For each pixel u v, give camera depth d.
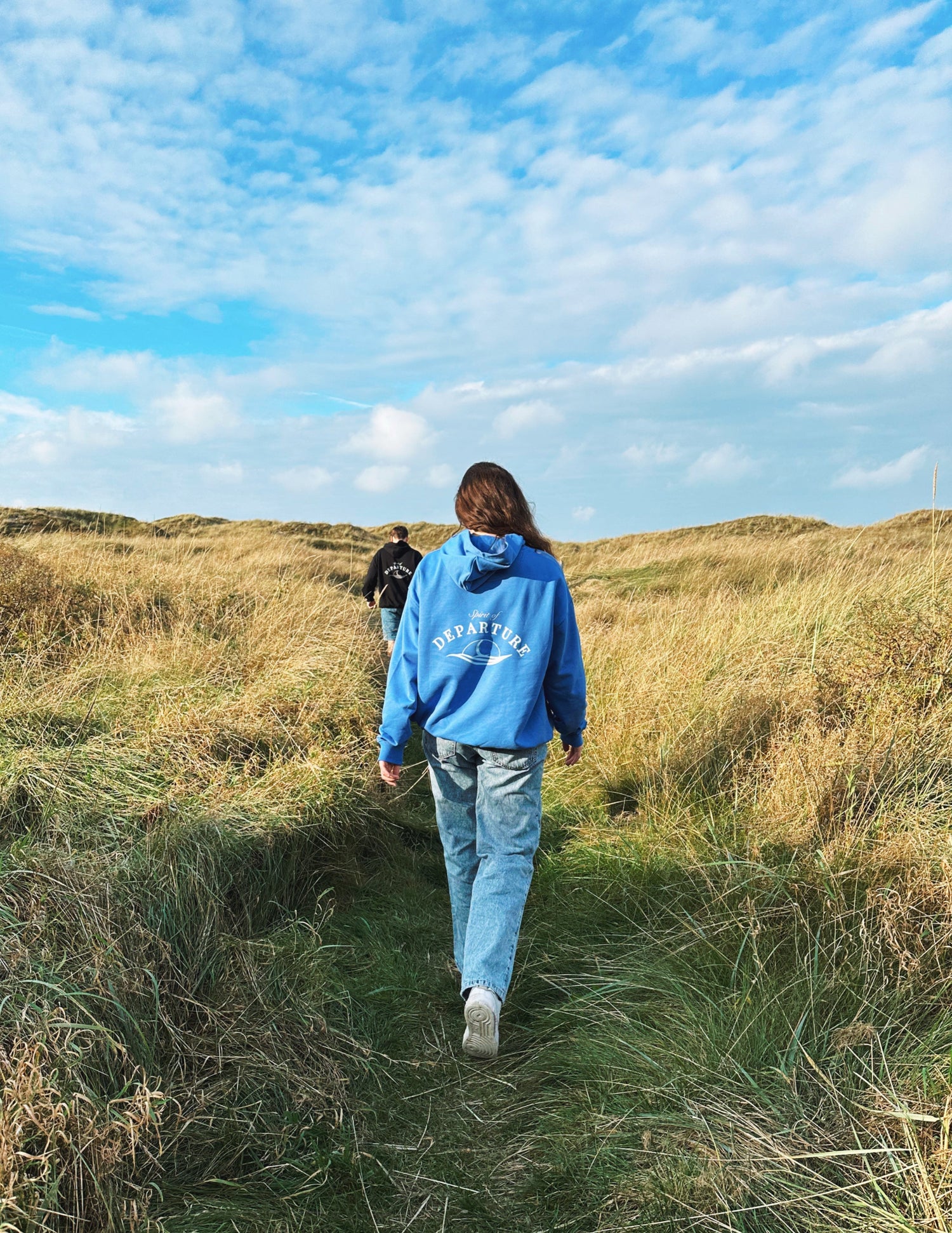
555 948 2.77
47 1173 1.46
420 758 5.04
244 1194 1.71
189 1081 1.94
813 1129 1.76
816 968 2.23
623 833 3.49
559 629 2.23
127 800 3.19
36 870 2.28
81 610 5.68
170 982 2.15
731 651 5.05
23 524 17.94
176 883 2.49
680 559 15.27
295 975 2.42
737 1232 1.54
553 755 4.65
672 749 4.07
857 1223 1.53
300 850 3.23
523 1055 2.28
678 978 2.41
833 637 4.64
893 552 9.83
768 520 23.36
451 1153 1.90
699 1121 1.81
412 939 2.97
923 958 2.26
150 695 4.41
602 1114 1.95
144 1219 1.53
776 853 2.95
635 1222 1.62
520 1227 1.68
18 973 1.88
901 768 3.16
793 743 3.60
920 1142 1.67
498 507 2.28
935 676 3.64
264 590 7.40
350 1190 1.76
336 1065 2.12
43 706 4.00
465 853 2.41
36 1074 1.56
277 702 4.32
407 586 7.27
